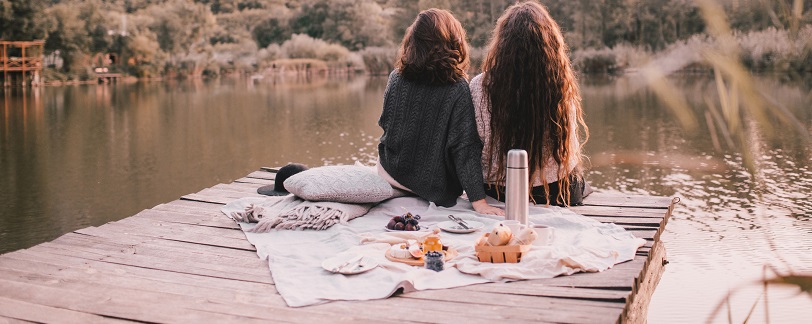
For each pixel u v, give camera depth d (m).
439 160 3.34
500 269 2.46
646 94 18.80
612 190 7.46
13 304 2.25
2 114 17.97
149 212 3.51
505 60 3.23
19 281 2.47
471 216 3.14
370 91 24.44
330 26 45.66
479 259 2.59
